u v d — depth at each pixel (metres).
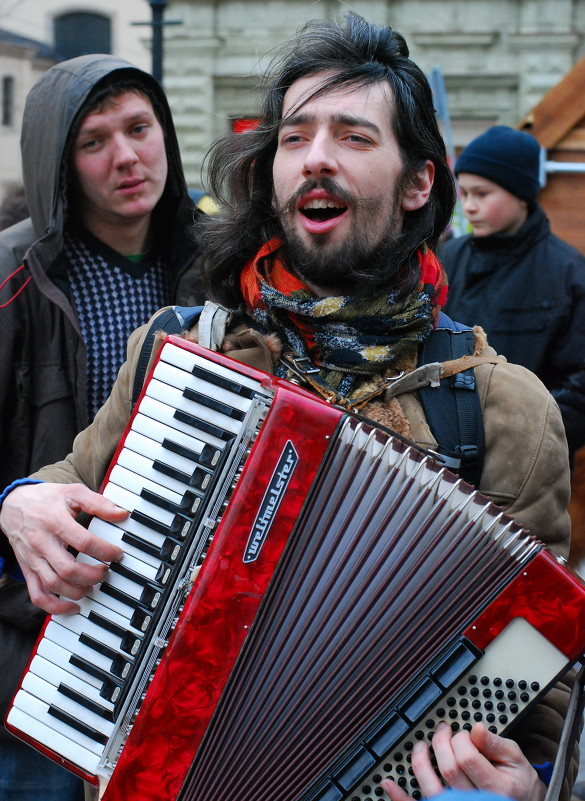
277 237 1.88
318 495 1.61
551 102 4.82
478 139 3.64
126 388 1.97
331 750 1.60
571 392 3.53
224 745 1.61
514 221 3.64
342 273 1.79
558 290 3.56
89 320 2.62
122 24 12.53
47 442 2.47
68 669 1.69
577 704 1.63
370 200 1.78
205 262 1.94
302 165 1.77
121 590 1.67
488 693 1.57
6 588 2.23
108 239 2.69
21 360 2.45
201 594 1.61
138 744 1.60
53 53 12.75
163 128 2.71
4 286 2.45
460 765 1.53
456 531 1.61
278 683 1.60
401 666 1.59
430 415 1.79
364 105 1.77
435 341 1.86
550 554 1.59
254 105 2.02
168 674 1.61
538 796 1.56
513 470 1.80
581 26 11.59
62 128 2.50
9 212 3.38
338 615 1.60
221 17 11.67
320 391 1.79
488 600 1.58
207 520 1.64
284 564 1.60
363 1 11.70
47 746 1.69
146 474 1.67
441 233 1.96
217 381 1.65
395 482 1.61
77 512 1.74
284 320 1.84
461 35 11.70
